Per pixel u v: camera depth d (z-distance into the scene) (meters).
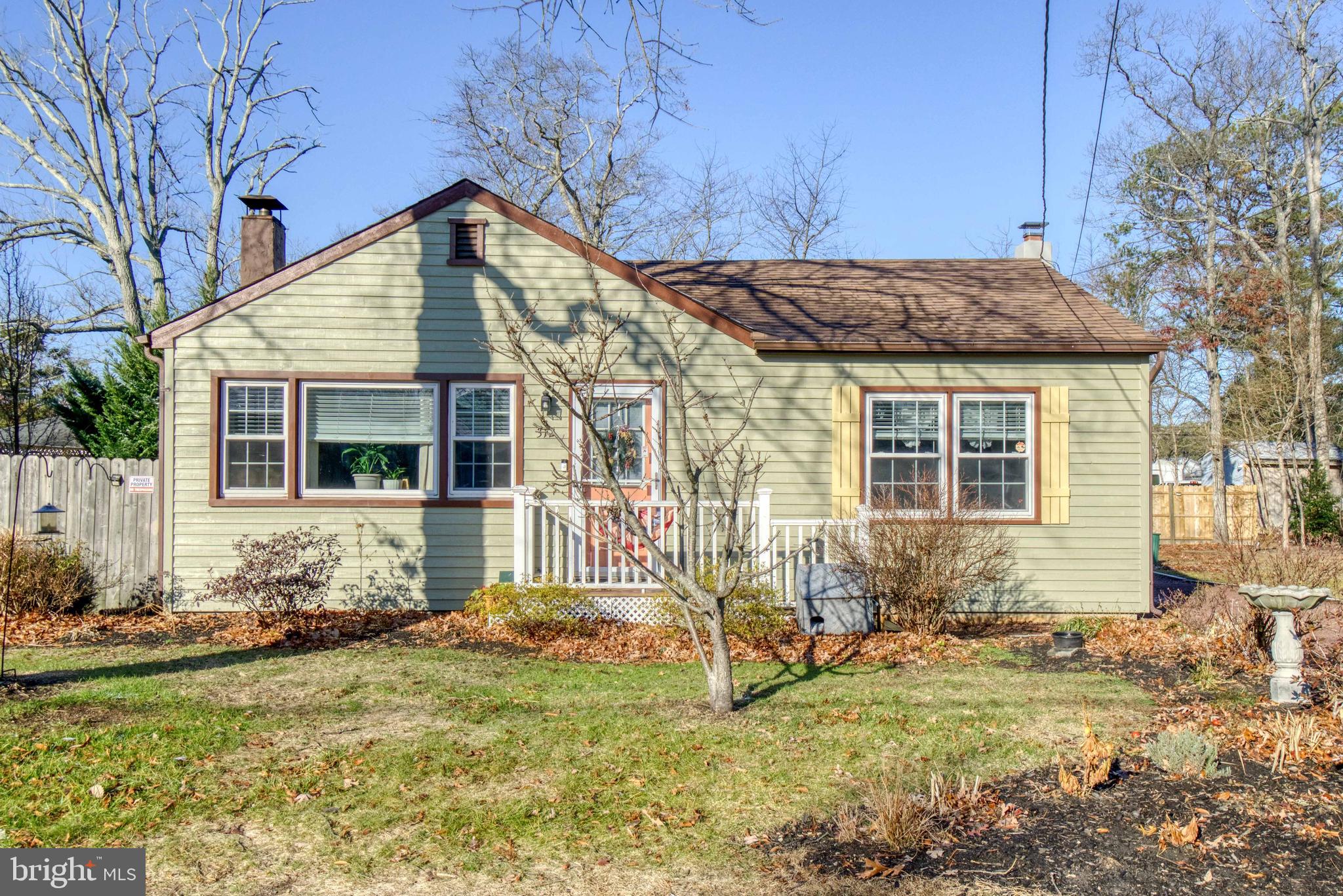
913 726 7.43
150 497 12.29
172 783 6.03
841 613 10.88
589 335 12.31
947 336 12.73
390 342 12.20
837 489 12.58
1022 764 6.59
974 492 12.73
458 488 12.24
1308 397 29.12
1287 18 29.47
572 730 7.20
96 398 18.66
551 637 10.48
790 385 12.64
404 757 6.55
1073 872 5.00
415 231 12.27
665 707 7.88
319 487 12.13
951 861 5.15
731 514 7.72
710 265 16.33
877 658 9.90
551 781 6.22
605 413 12.37
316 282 12.16
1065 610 12.63
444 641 10.38
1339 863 5.02
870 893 4.82
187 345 12.05
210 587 10.97
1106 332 12.88
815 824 5.66
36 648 9.92
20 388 18.95
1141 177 33.31
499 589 10.91
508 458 12.30
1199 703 8.13
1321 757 6.43
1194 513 30.11
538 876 5.04
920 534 10.73
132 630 10.95
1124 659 9.93
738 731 7.22
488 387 12.30
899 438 12.73
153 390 17.67
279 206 14.11
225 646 10.05
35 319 20.03
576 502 8.70
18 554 11.34
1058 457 12.67
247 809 5.70
